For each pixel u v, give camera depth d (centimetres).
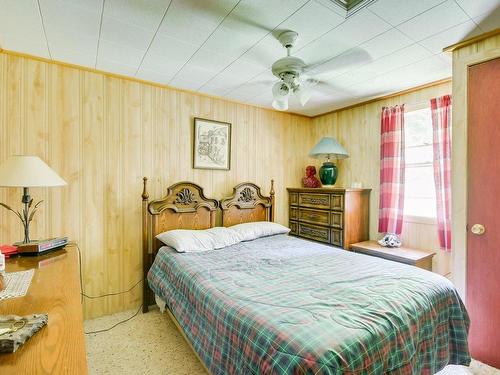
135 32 190
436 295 163
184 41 202
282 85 208
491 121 191
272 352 110
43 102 233
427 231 285
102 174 261
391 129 307
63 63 238
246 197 345
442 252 272
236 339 129
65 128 243
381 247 296
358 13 166
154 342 221
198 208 307
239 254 243
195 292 174
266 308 136
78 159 249
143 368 190
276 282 174
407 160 311
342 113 374
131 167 276
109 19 175
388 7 160
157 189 291
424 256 261
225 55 223
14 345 75
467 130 202
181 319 183
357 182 348
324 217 337
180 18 173
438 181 266
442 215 263
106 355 204
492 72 190
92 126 256
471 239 202
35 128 230
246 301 145
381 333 122
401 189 299
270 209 365
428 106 286
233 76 267
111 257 267
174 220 294
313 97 323
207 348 148
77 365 71
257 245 278
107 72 258
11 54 220
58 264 163
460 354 167
